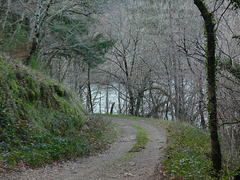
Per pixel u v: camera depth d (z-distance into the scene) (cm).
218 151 747
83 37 2448
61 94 1503
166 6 2794
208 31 739
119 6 3095
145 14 3169
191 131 1617
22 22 1973
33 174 668
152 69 3161
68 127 1345
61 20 2277
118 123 2319
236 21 1327
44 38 2147
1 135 812
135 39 3472
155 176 729
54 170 757
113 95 4934
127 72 3481
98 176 736
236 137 1161
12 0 1728
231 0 756
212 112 746
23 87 1134
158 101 4012
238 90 1181
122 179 707
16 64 1231
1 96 945
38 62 1667
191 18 2191
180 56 2136
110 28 3478
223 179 665
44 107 1248
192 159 809
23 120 1011
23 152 779
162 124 2198
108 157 1062
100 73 3812
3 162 661
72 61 3206
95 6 2134
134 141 1508
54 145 943
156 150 1191
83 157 1012
